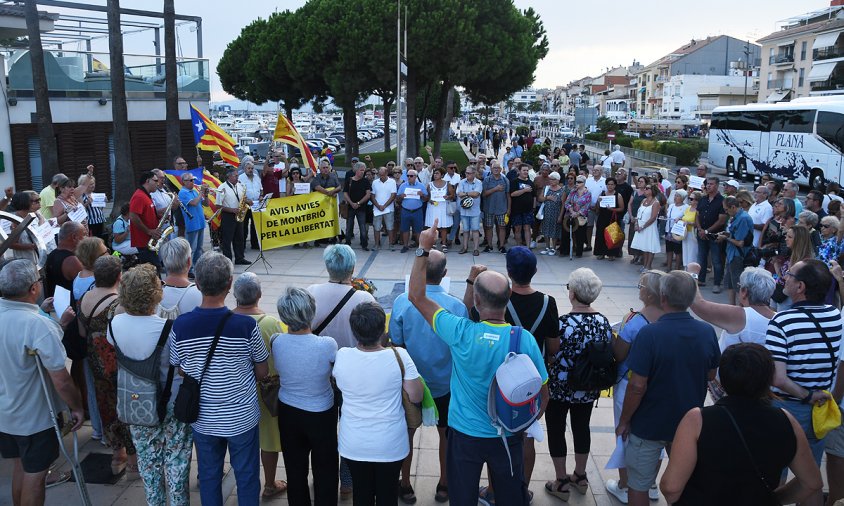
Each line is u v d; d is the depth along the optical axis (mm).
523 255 4473
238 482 4289
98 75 20344
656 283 4535
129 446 4863
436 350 4590
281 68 35125
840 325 4211
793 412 4168
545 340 4574
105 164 20812
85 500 4496
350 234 14117
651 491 4934
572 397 4781
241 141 51719
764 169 31875
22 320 4191
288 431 4324
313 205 12961
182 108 22578
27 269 4246
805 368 4141
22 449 4355
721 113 36250
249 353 4141
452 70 28703
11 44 21672
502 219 13352
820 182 27562
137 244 9430
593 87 174750
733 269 9844
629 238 12906
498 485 3822
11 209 7949
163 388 4230
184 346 4035
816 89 56469
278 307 4238
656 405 4094
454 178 13469
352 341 4785
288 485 4465
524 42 30219
